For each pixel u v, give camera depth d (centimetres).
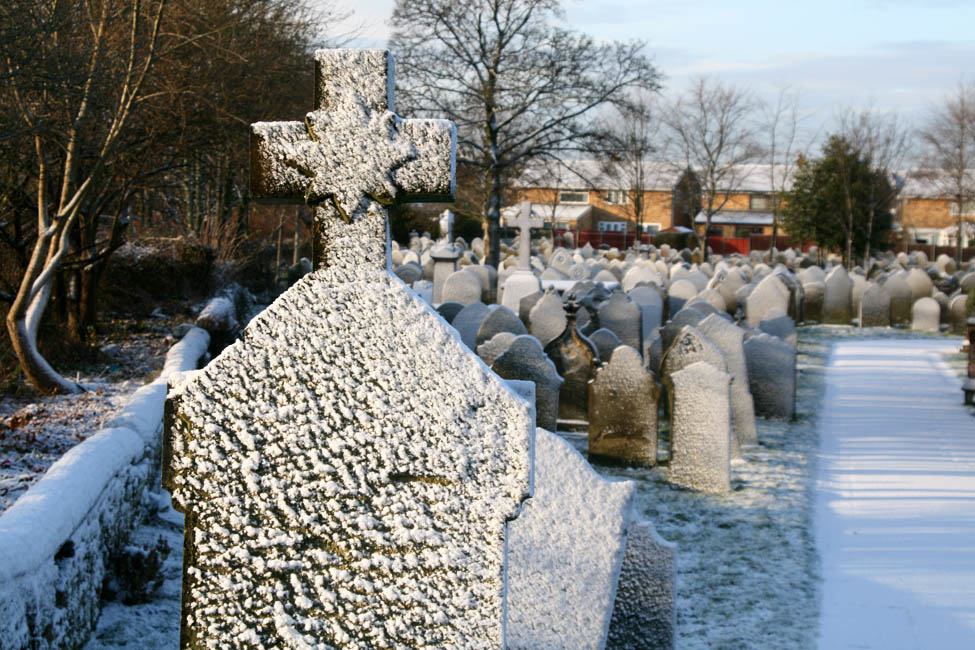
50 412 1216
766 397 1560
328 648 283
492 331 1555
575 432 1399
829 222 5097
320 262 292
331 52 295
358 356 284
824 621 771
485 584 280
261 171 296
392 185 291
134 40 1391
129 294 2286
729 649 721
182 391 285
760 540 963
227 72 1727
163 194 2561
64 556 585
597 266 3484
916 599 816
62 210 1338
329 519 283
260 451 284
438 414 281
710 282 2808
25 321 1344
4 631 465
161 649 635
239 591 284
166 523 852
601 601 541
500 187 3647
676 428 1142
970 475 1219
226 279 2434
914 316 2762
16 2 1180
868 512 1062
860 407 1667
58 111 1371
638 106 5769
